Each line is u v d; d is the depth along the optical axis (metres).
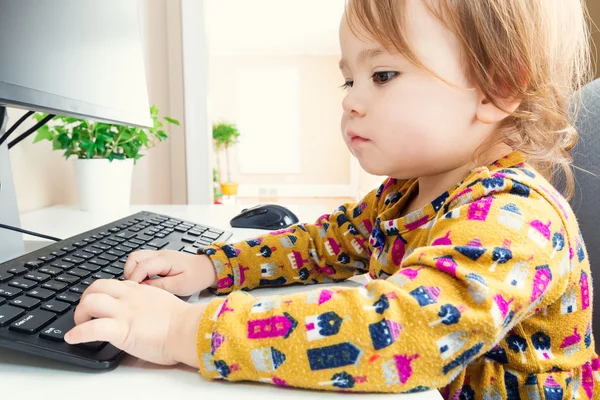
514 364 0.49
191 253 0.62
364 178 7.04
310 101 7.56
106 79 0.79
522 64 0.51
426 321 0.34
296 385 0.34
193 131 1.63
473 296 0.36
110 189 1.08
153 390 0.32
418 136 0.48
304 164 7.67
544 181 0.49
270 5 5.02
